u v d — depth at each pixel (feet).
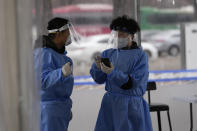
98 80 17.17
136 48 16.93
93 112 26.45
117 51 16.79
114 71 15.52
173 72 28.17
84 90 26.35
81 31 33.24
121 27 16.35
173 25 39.17
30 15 7.32
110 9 32.27
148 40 41.93
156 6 36.32
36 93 7.97
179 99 25.31
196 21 37.96
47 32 16.10
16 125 7.22
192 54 30.94
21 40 7.11
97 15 33.30
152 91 27.45
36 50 9.22
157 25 37.91
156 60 42.11
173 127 27.86
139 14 25.77
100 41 33.53
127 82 15.64
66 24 15.30
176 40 41.34
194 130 28.04
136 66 16.44
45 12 23.54
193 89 28.12
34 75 7.74
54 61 15.03
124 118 16.22
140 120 16.46
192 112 28.07
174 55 42.29
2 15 6.90
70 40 15.69
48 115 14.83
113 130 16.78
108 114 16.75
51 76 14.15
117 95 16.46
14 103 7.15
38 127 8.09
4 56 7.00
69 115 15.75
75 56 33.09
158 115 24.48
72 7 32.01
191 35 30.89
